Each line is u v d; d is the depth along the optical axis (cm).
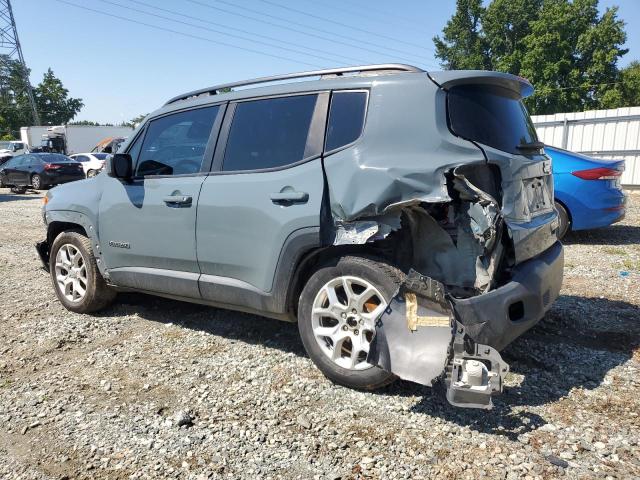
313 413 325
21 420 329
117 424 320
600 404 329
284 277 367
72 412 336
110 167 449
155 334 464
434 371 304
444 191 311
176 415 322
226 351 422
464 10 4762
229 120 417
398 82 345
